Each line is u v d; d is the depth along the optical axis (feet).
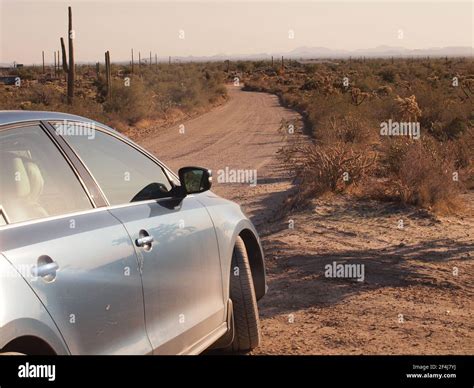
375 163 49.96
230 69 513.04
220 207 17.65
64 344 11.25
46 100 130.52
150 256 13.80
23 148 12.66
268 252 32.42
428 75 270.26
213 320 16.35
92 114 119.44
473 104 91.91
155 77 202.90
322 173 46.32
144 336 13.52
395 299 24.67
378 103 107.45
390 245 33.37
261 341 20.29
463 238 34.60
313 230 37.06
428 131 85.51
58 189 12.82
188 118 155.94
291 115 157.48
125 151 15.30
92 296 12.01
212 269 16.42
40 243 11.34
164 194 15.75
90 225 12.67
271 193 54.34
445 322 22.24
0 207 11.44
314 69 435.94
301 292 25.66
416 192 42.65
